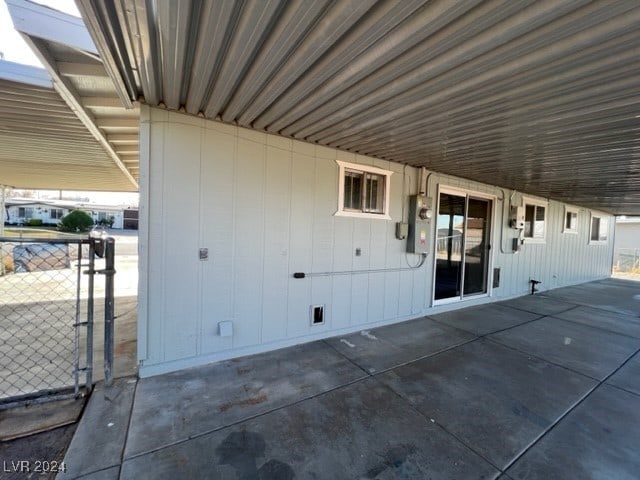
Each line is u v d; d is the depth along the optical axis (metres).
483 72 1.91
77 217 21.98
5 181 8.29
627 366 3.35
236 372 2.92
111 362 2.59
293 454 1.90
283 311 3.52
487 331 4.39
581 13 1.37
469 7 1.36
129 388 2.57
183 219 2.86
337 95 2.31
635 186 5.49
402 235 4.52
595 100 2.24
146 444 1.93
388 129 3.04
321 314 3.84
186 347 2.95
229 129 3.02
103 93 2.81
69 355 3.14
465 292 5.79
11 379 2.66
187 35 1.65
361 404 2.46
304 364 3.14
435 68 1.84
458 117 2.64
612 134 2.91
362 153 3.98
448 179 5.16
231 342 3.19
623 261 15.30
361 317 4.24
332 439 2.05
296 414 2.31
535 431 2.20
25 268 7.75
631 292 8.10
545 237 7.66
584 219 9.32
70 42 2.02
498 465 1.87
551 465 1.88
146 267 2.73
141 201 2.69
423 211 4.62
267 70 1.95
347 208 4.03
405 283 4.73
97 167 6.09
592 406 2.55
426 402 2.53
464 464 1.87
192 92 2.36
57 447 1.89
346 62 1.84
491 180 5.52
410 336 4.08
